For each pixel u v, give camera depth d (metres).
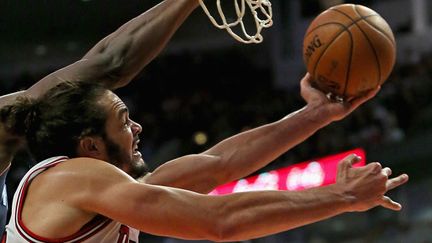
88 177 2.15
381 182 2.17
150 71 13.48
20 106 2.36
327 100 2.72
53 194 2.16
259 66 13.78
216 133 11.19
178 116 12.12
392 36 2.65
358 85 2.62
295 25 13.09
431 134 9.16
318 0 12.97
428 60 11.57
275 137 2.71
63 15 13.12
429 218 7.75
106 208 2.11
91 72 2.50
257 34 2.68
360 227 8.10
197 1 2.57
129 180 2.15
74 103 2.26
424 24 12.51
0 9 12.73
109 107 2.28
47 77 2.53
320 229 8.25
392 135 10.05
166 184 2.62
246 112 11.62
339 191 2.16
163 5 2.56
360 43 2.58
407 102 10.68
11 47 13.85
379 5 12.88
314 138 10.01
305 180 8.60
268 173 8.93
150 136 11.93
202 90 13.03
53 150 2.28
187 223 2.09
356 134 10.13
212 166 2.68
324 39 2.63
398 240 7.74
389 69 2.64
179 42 14.34
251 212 2.11
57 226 2.12
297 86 12.98
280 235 8.16
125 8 13.11
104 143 2.28
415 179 8.83
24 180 2.24
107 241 2.19
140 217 2.09
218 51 14.18
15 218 2.19
